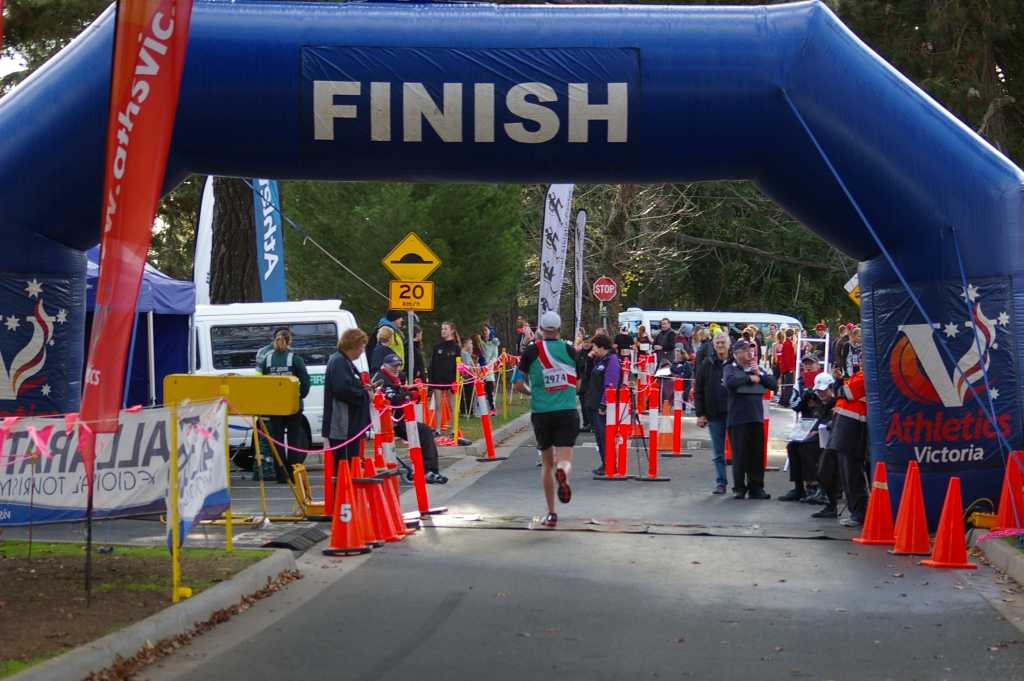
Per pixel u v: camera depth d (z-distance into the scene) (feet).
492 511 43.60
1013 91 99.55
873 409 39.63
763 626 26.09
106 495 28.91
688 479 54.34
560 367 39.22
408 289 61.72
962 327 38.40
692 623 26.32
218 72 37.91
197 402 28.78
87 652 21.30
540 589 29.84
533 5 39.70
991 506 38.32
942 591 29.96
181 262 115.44
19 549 33.17
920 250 38.73
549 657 23.31
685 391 108.17
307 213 94.63
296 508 44.52
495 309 103.24
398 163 39.55
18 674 19.54
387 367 52.90
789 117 38.55
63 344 39.04
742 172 40.42
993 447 38.29
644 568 32.73
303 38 38.34
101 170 37.99
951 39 93.09
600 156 39.29
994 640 24.97
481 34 38.86
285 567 31.53
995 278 38.11
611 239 129.59
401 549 35.65
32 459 29.19
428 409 68.74
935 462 38.68
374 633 25.25
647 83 38.37
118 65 26.71
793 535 38.40
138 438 28.73
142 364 57.41
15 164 37.50
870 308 40.04
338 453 42.34
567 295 153.79
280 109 38.24
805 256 159.12
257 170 39.96
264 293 71.26
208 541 35.45
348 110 38.27
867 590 30.04
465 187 95.35
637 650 23.89
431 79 38.37
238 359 63.10
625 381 68.28
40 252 38.42
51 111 37.50
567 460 39.42
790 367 108.37
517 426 85.25
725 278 166.71
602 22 39.09
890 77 38.83
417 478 42.63
